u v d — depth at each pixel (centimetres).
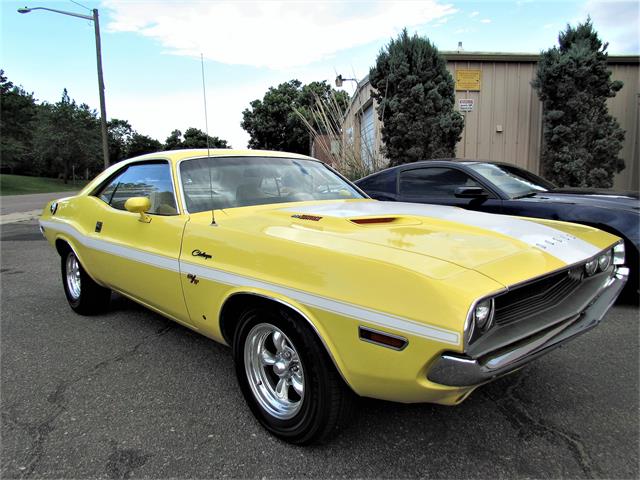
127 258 314
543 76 940
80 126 5072
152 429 234
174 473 200
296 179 341
